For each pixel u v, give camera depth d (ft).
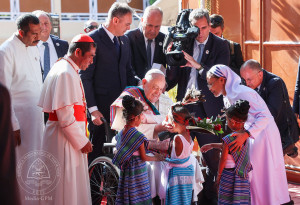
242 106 22.13
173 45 28.94
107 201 27.02
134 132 22.98
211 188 29.53
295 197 32.14
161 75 25.90
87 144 23.90
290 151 28.94
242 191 22.58
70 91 23.56
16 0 85.56
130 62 31.50
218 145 24.48
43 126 27.45
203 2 41.39
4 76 25.54
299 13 34.12
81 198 24.44
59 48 33.96
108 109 30.07
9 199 9.62
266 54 36.78
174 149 23.13
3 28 85.35
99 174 27.40
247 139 23.07
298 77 30.68
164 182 23.89
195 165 25.23
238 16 39.01
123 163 23.00
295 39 34.58
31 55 27.14
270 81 28.09
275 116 27.68
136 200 22.93
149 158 23.08
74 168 23.95
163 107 26.94
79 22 87.30
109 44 29.84
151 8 31.01
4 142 9.62
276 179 24.29
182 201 22.84
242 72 27.58
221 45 29.99
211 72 24.81
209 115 29.58
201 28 29.14
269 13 36.29
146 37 31.86
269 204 23.97
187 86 30.32
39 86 27.43
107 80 29.94
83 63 24.39
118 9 29.37
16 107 26.37
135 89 26.05
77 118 24.26
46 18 32.89
